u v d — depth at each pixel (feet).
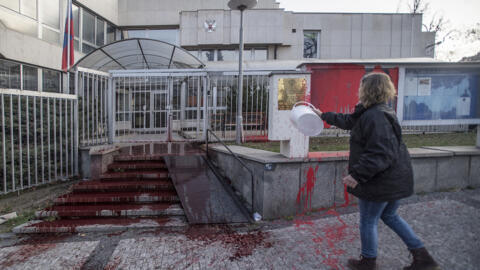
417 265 7.73
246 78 25.67
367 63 18.34
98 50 28.63
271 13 52.16
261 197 13.24
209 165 18.97
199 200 14.75
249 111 25.91
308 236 11.18
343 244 10.38
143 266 9.29
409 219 11.75
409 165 7.55
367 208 7.74
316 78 18.65
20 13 30.40
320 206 13.88
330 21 53.62
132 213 14.20
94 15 45.62
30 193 17.34
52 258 10.00
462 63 17.31
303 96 13.10
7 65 28.84
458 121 17.69
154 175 17.87
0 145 16.49
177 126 29.86
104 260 9.78
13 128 17.13
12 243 11.43
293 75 12.96
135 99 26.27
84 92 22.25
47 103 18.75
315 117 10.37
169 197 15.49
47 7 34.19
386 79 7.77
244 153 15.66
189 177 17.15
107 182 17.34
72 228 12.50
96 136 22.95
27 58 30.45
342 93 18.69
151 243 11.07
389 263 8.73
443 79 17.57
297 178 13.39
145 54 31.91
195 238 11.42
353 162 7.70
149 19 53.67
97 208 14.60
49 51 33.58
